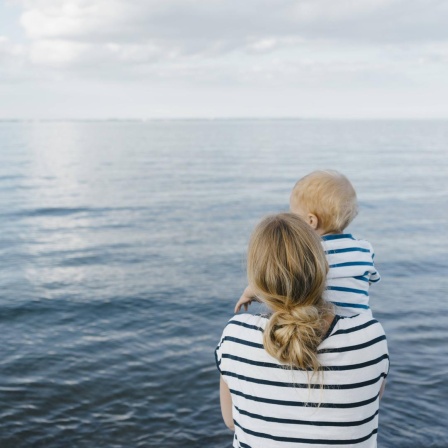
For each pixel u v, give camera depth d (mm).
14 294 7312
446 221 13867
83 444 3605
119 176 29047
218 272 8734
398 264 9039
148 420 3906
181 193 21391
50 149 59875
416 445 3525
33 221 14602
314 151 53812
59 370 4730
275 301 1312
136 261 9586
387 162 38531
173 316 6383
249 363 1337
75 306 6773
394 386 4336
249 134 117438
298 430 1301
